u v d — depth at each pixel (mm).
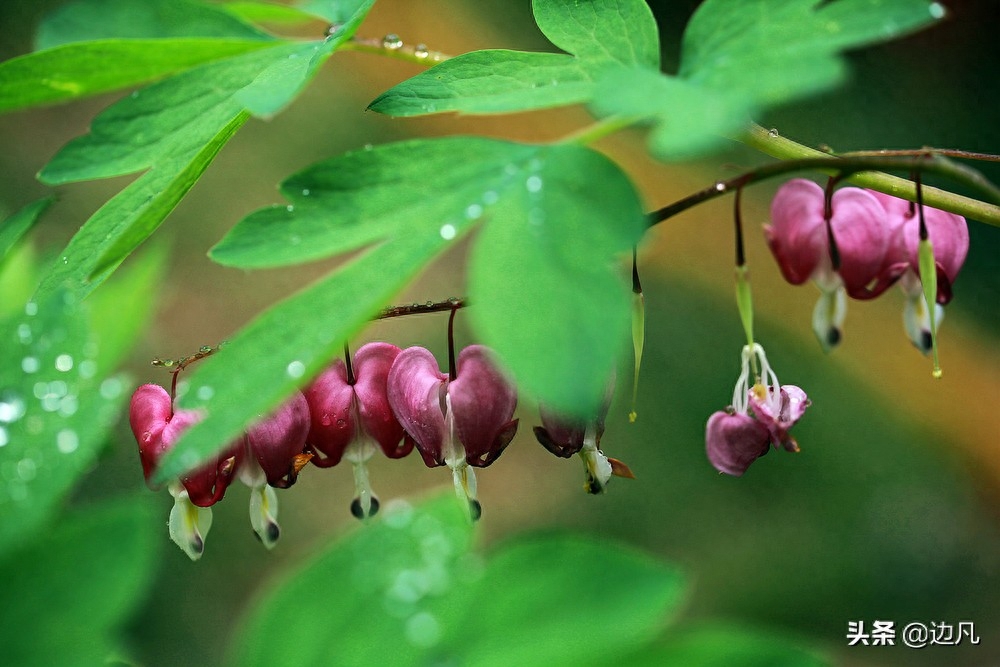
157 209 522
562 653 368
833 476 1371
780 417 567
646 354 1442
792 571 1282
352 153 496
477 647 360
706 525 1312
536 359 448
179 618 1134
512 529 1296
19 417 372
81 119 1582
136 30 581
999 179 1744
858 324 1502
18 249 533
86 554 351
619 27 521
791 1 495
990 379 1467
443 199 492
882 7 492
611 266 481
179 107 538
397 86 523
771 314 1517
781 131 1767
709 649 369
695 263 1566
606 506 1318
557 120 1758
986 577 1286
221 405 449
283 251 493
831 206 582
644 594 371
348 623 366
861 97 1805
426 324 1374
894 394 1462
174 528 558
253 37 581
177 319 1363
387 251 484
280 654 369
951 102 1808
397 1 1769
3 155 1505
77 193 1457
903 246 580
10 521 360
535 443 1374
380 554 383
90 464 370
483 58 523
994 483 1390
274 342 467
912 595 1278
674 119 484
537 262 481
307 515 1253
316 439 575
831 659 367
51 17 579
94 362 387
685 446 1368
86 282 517
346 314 477
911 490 1360
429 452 567
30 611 349
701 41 496
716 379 1431
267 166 1572
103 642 347
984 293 1564
